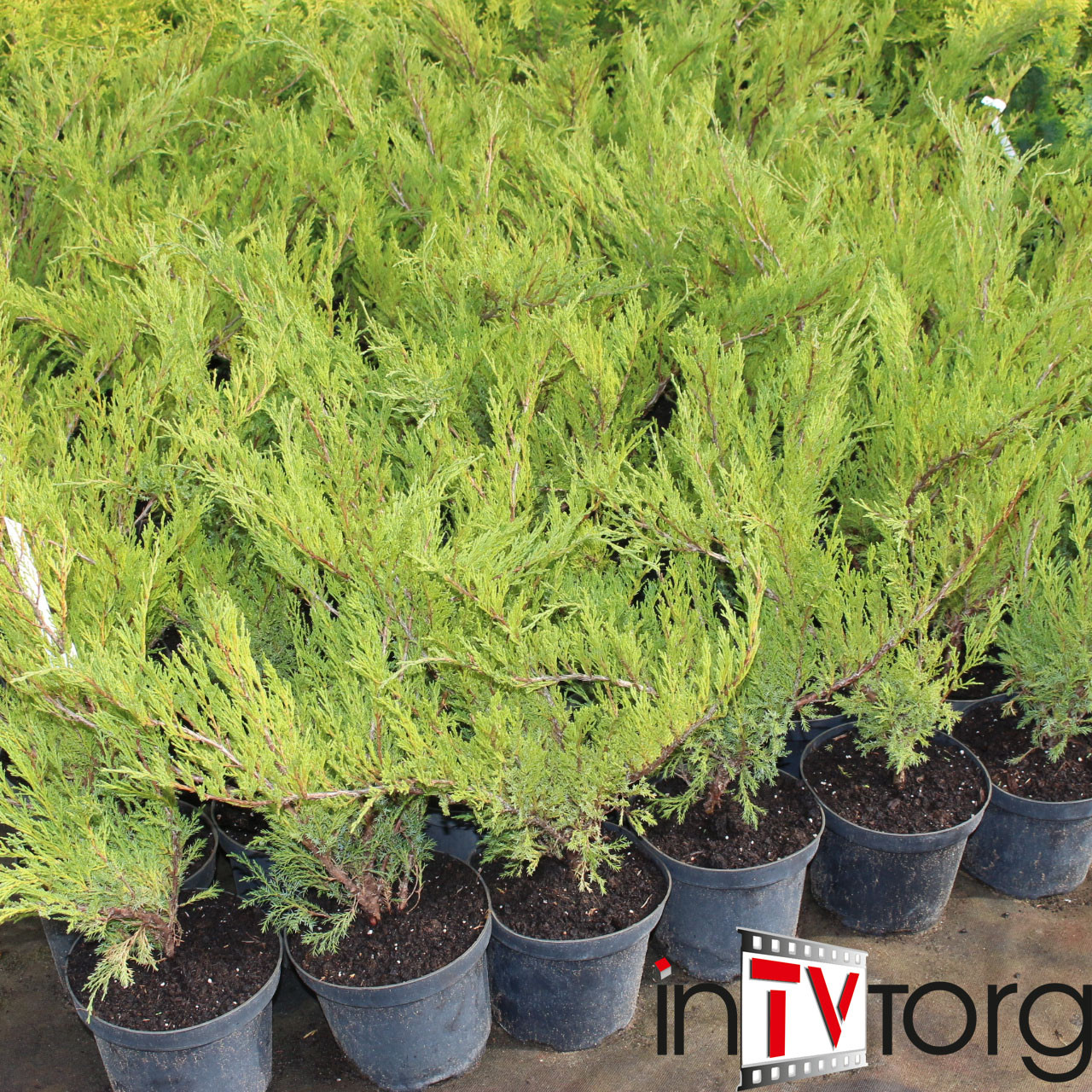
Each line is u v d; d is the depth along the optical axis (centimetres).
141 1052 222
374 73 288
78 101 280
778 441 244
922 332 256
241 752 215
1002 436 232
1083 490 244
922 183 275
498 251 242
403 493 225
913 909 245
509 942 230
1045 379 239
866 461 247
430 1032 228
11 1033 238
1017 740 255
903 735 242
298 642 230
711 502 226
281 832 227
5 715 226
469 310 243
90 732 227
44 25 289
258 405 231
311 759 216
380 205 268
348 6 294
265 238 245
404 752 224
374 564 220
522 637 221
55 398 245
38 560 217
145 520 251
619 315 238
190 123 287
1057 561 250
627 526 229
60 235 271
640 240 255
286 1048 236
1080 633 242
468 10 305
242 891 250
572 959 229
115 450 236
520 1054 235
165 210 260
